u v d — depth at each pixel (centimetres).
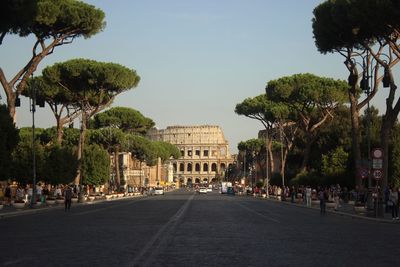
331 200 5922
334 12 3919
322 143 7294
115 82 6450
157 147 15225
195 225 2972
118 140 9775
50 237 2228
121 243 1980
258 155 13000
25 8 3569
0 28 3619
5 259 1534
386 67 3875
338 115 7125
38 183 6475
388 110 3925
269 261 1516
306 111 7094
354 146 4653
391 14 3353
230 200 8294
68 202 4938
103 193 9456
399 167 5634
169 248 1816
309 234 2481
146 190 13400
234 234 2414
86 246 1878
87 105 6706
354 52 4447
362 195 4591
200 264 1434
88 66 6338
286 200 7688
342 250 1822
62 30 4991
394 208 3584
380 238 2306
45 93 6316
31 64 4888
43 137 9069
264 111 8550
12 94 4766
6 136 4253
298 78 6881
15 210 4512
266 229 2753
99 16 5056
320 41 4278
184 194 13225
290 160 8712
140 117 10175
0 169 4241
